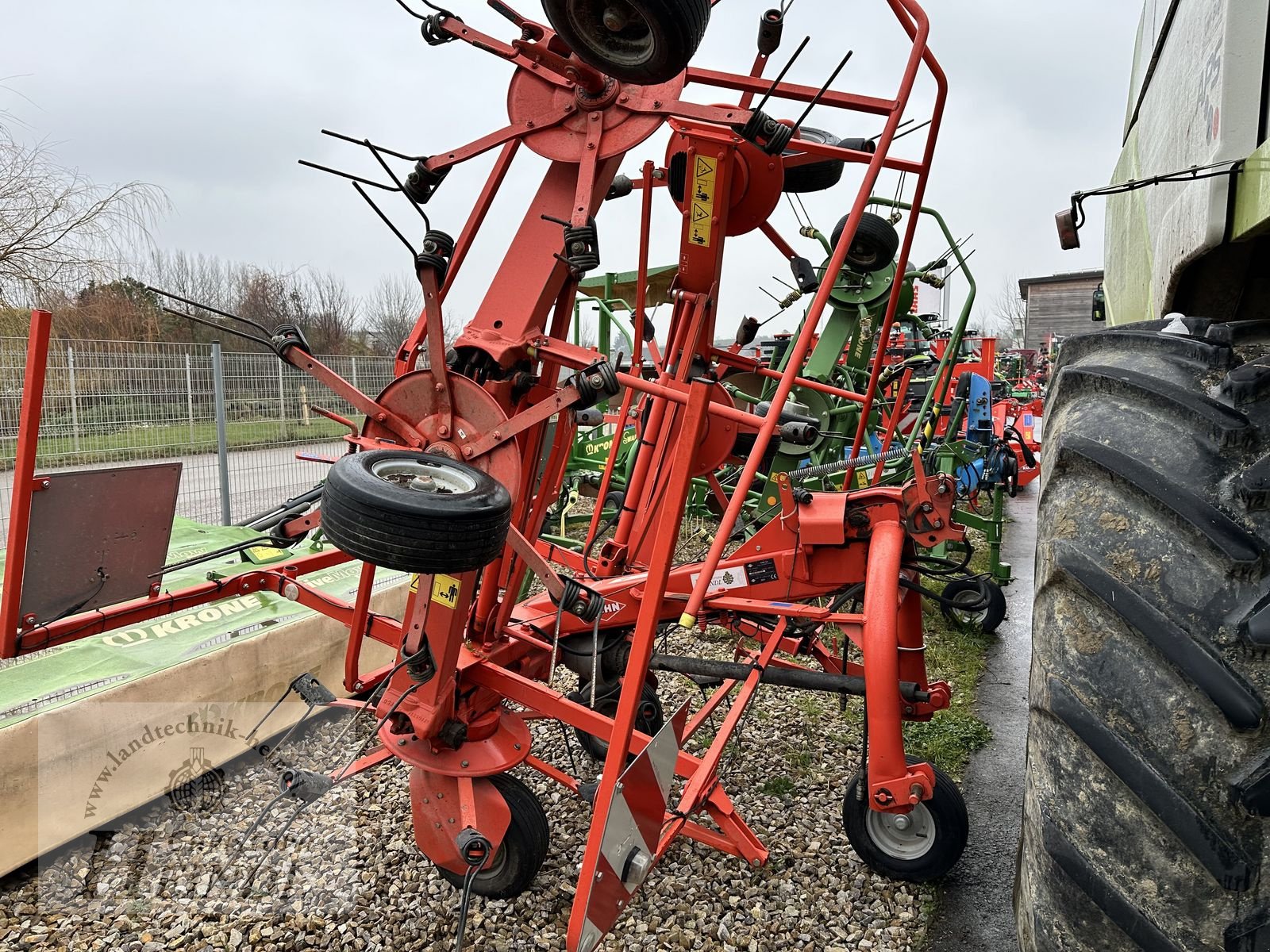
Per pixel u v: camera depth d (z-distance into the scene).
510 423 2.38
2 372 7.43
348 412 10.77
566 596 2.60
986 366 10.35
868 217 5.53
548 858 3.18
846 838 3.37
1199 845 1.20
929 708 3.25
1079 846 1.31
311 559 3.39
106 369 8.07
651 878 3.07
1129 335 1.66
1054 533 1.44
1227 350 1.42
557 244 2.60
